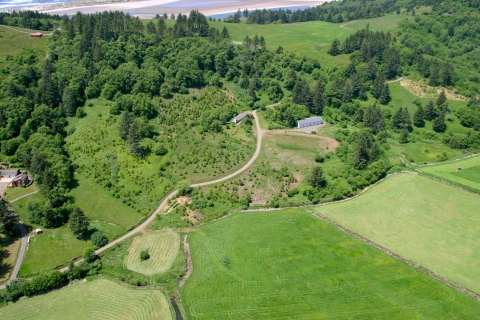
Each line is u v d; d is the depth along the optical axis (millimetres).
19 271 120125
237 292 113938
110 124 181625
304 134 197750
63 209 139125
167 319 105625
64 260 125812
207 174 166375
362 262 124750
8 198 144000
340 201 158000
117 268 123688
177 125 191625
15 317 106562
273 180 166125
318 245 132125
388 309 107812
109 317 106500
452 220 144875
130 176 159500
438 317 105438
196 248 132250
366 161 173375
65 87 192250
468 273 120938
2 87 186625
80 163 164375
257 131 199375
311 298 111438
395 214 149000
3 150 165500
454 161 194375
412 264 124312
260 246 131500
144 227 142500
